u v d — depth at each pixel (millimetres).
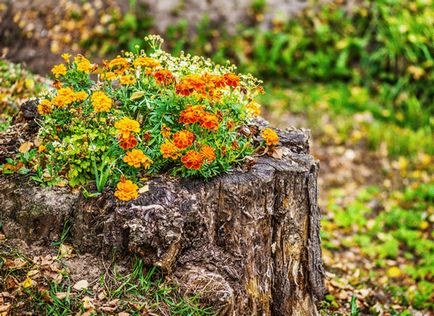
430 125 4344
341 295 2873
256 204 2385
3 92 3053
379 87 4625
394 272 3180
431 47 4738
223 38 4812
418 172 3914
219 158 2393
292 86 4613
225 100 2471
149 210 2312
